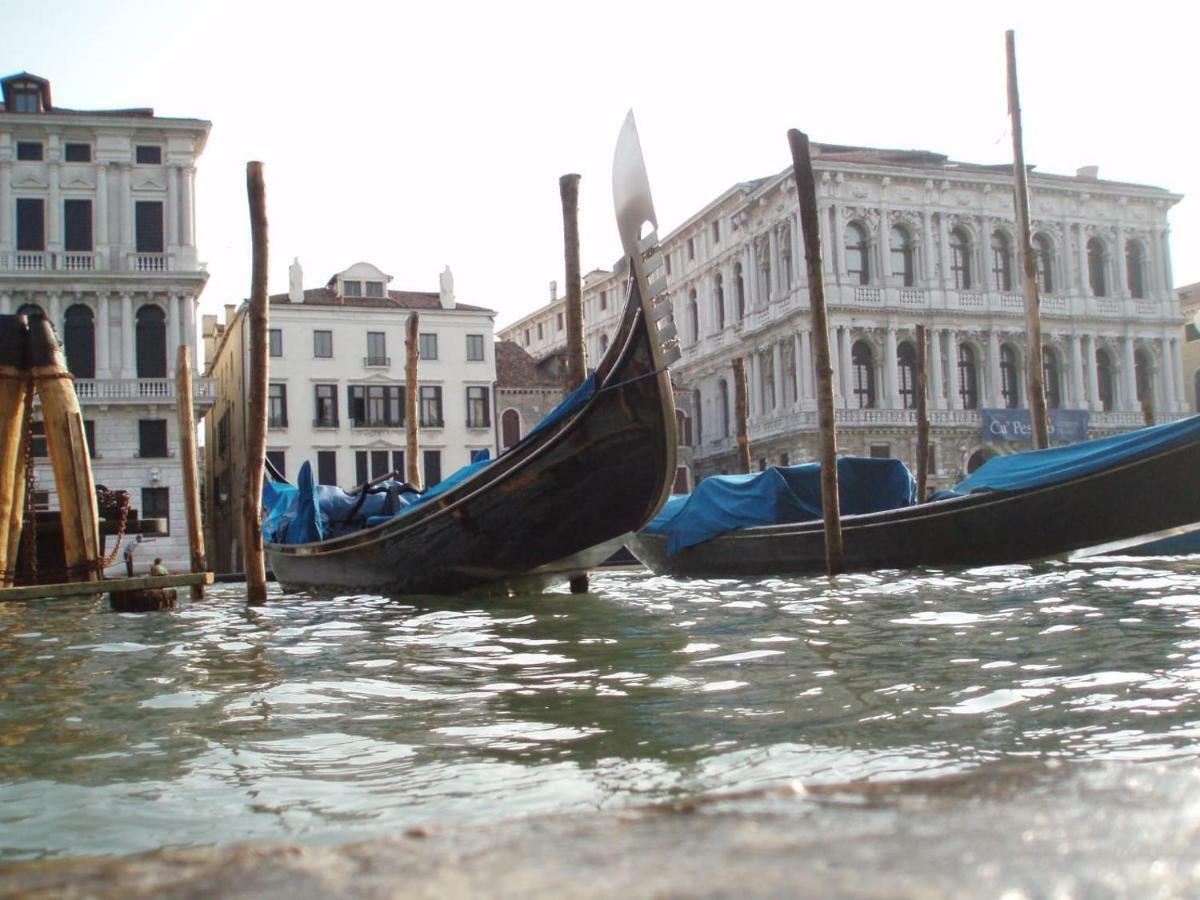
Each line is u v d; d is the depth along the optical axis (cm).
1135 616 823
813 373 4722
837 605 1045
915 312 4822
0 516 1384
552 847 139
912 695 508
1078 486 1495
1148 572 1364
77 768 418
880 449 4744
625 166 1163
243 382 4409
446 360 4688
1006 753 378
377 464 4569
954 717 449
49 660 802
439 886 125
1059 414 4334
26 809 355
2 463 1386
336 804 348
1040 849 129
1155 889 114
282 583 1911
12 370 1386
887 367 4794
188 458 2330
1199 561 1645
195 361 3894
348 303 4606
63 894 128
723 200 5409
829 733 426
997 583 1248
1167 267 5319
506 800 343
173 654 824
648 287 1172
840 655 669
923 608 967
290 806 348
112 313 3831
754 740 418
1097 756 366
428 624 1029
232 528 4669
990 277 4988
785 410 4956
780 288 4981
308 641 896
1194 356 6022
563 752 413
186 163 3903
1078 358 5078
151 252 3866
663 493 1283
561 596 1404
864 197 4825
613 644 796
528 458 1291
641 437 1234
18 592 1162
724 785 347
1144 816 142
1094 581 1225
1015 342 5003
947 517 1577
